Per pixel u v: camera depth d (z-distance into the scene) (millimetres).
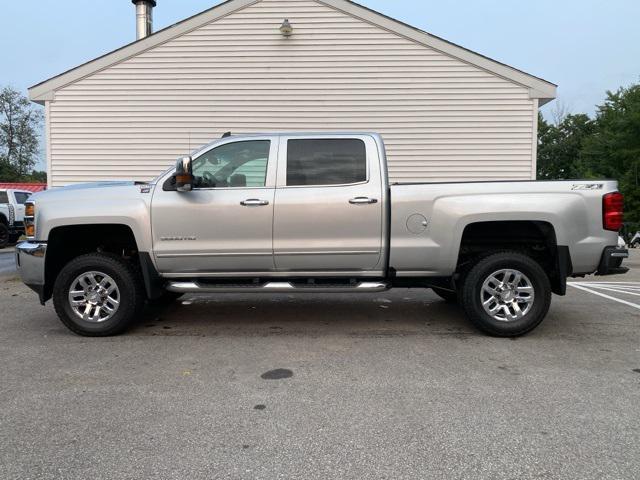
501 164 10953
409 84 10922
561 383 4016
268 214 5219
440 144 10969
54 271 5590
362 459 2883
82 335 5422
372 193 5215
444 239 5199
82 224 5312
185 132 11062
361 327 5762
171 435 3174
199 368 4406
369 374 4227
